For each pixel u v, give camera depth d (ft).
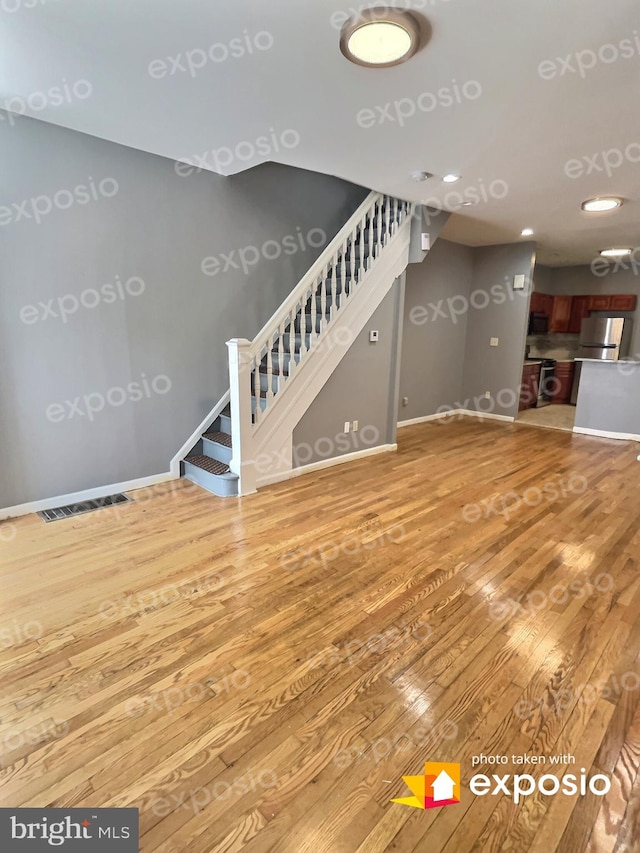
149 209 11.14
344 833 3.91
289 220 14.33
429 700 5.30
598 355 25.66
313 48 6.27
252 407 12.75
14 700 5.21
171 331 12.02
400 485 12.46
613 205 13.71
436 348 21.58
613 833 3.93
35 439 10.17
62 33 6.02
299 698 5.29
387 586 7.57
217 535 9.32
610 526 10.03
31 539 9.09
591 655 6.07
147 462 12.12
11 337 9.54
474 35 5.94
